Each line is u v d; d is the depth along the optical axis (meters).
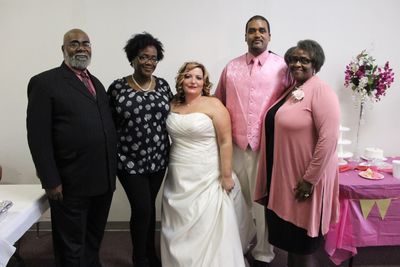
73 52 1.50
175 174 1.80
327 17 2.32
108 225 2.59
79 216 1.62
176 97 1.85
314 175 1.43
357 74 2.14
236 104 1.84
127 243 2.37
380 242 1.95
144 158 1.71
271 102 1.80
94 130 1.50
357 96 2.39
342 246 1.94
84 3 2.25
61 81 1.46
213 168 1.79
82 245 1.69
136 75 1.71
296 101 1.50
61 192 1.53
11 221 1.38
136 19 2.29
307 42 1.50
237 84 1.83
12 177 2.52
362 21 2.34
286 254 2.19
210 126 1.72
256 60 1.80
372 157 2.26
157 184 1.85
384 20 2.34
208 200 1.74
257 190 1.78
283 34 2.34
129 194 1.77
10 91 2.38
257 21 1.76
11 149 2.48
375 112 2.48
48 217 2.54
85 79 1.59
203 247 1.70
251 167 1.88
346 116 2.48
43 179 1.46
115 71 2.36
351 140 2.53
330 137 1.38
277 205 1.62
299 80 1.55
